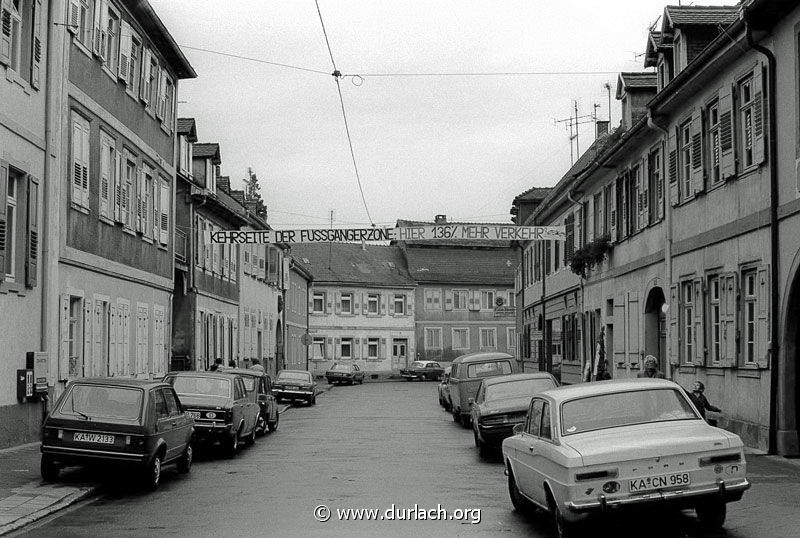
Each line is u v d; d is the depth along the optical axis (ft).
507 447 40.24
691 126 76.54
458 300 299.38
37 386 65.16
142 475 47.55
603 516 30.86
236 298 157.58
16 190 64.28
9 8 61.41
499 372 97.86
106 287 84.12
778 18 59.36
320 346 280.92
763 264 62.03
